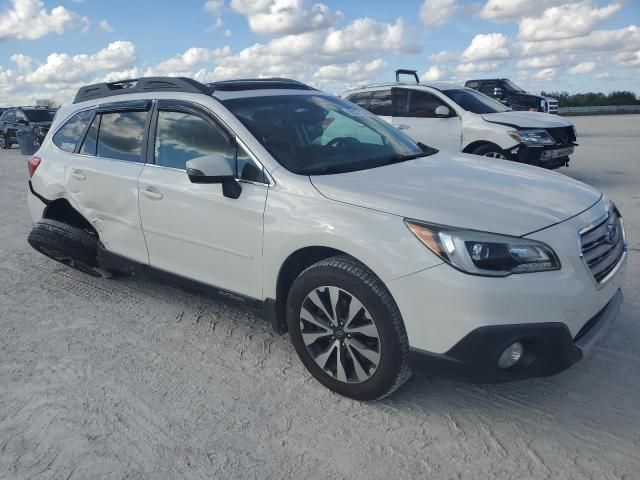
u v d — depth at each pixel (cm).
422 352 273
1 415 310
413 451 271
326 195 305
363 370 299
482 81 1886
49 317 444
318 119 395
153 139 406
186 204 370
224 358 369
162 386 336
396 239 275
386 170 342
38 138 1994
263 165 335
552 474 251
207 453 274
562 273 266
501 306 256
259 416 303
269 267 329
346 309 300
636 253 535
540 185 328
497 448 271
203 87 392
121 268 449
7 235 717
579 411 297
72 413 310
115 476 260
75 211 476
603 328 287
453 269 261
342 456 269
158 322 428
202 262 374
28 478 260
